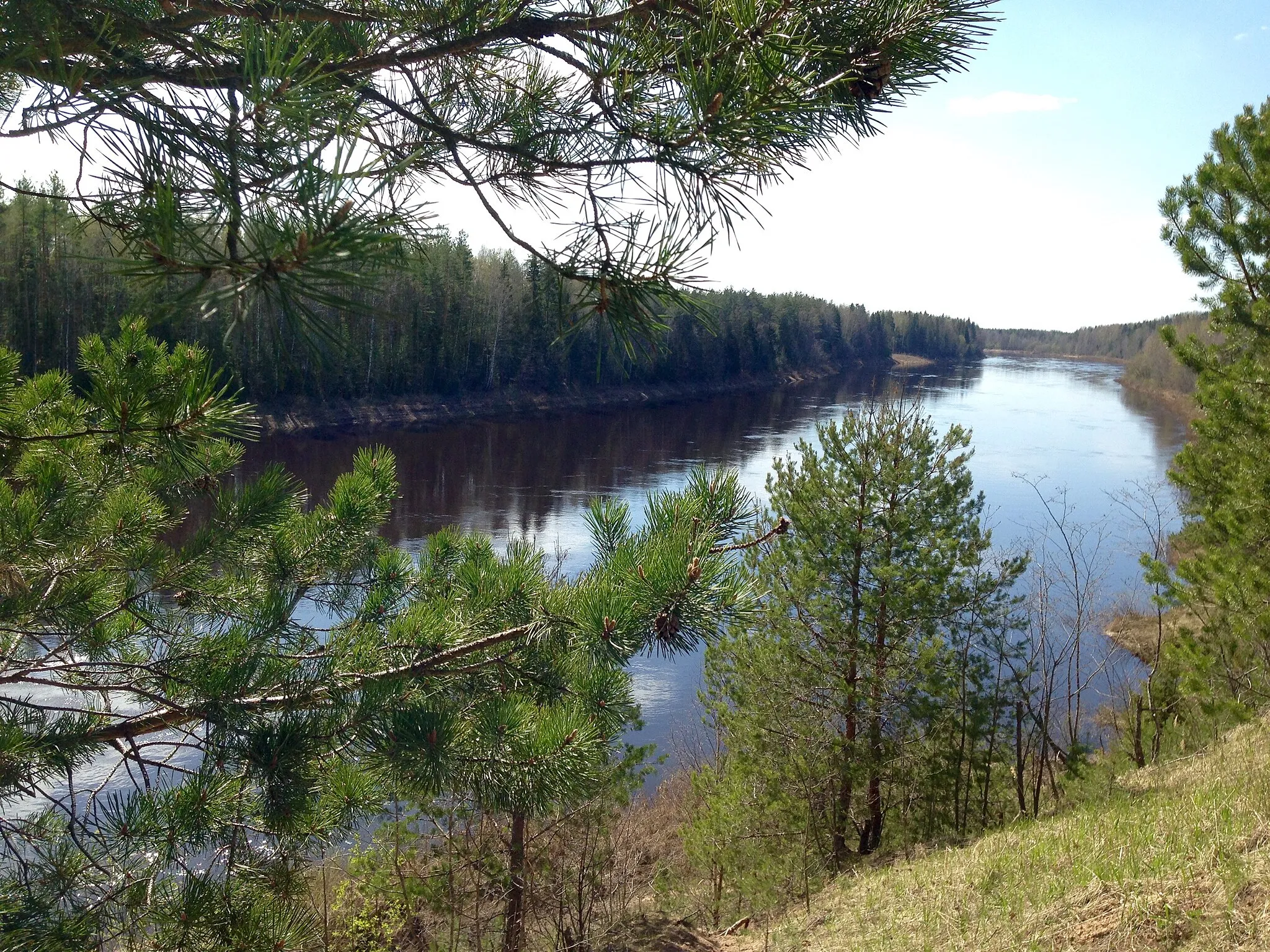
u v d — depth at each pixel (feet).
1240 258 32.14
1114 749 44.21
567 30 6.01
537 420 184.55
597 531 11.02
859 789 37.27
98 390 8.91
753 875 34.94
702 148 5.71
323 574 14.15
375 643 11.68
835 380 329.93
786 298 336.90
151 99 4.71
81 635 11.64
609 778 27.91
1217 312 32.78
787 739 36.58
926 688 35.17
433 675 11.71
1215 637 33.76
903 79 5.95
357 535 14.26
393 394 175.52
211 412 8.96
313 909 14.12
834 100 5.83
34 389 11.27
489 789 10.76
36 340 82.64
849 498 36.86
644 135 5.89
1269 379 31.24
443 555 15.72
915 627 35.60
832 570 36.70
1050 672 37.60
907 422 36.29
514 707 11.18
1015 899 19.99
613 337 5.95
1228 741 30.78
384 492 14.82
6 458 10.21
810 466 37.55
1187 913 15.76
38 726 10.59
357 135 4.56
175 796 10.49
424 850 31.86
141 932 10.30
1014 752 39.58
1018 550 51.06
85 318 84.07
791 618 36.60
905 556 36.47
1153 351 320.91
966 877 23.40
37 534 10.59
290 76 4.52
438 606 12.74
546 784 10.76
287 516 13.48
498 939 31.07
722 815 37.14
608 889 33.22
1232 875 16.08
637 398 226.38
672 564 8.93
